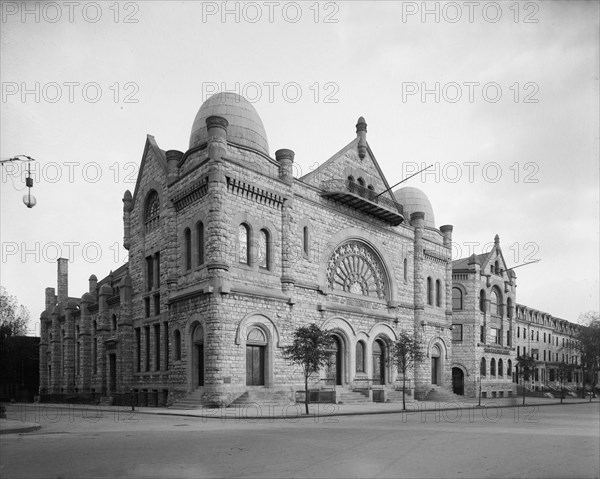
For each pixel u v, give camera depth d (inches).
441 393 1777.8
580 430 782.5
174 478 401.7
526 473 430.6
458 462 475.8
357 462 470.0
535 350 3031.5
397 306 1724.9
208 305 1179.9
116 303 1756.9
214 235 1189.1
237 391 1175.6
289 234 1362.0
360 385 1525.6
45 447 563.2
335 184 1552.7
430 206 2175.2
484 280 2357.3
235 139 1359.5
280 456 499.8
